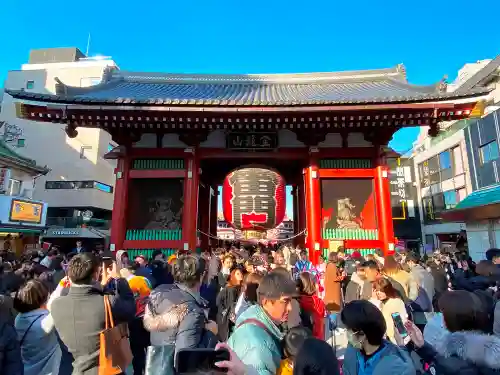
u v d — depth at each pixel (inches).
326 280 331.0
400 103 478.6
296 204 753.0
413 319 233.1
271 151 573.0
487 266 255.1
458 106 482.0
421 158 1578.5
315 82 795.4
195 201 549.0
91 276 138.9
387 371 95.2
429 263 419.8
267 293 104.9
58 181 1485.0
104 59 1722.4
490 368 97.0
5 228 928.3
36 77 1598.2
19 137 1534.2
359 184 569.9
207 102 476.4
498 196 747.4
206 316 130.6
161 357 88.0
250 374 86.5
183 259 135.6
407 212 1595.7
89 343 128.7
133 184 574.2
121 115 494.0
